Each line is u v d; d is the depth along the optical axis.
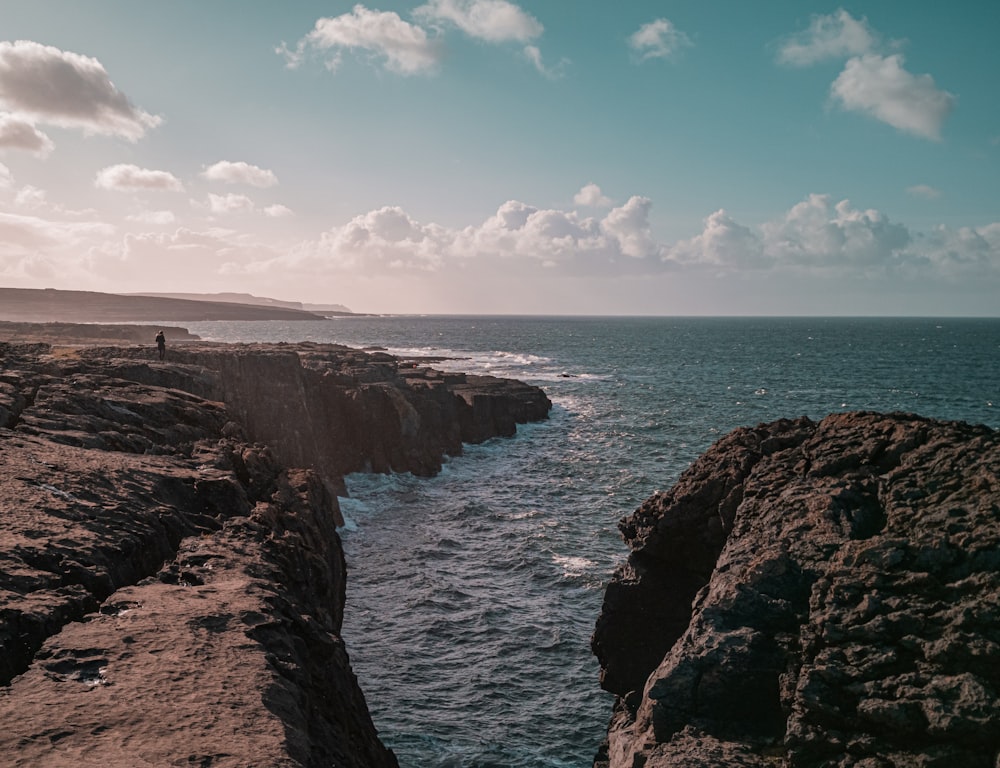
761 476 19.33
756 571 15.50
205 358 46.44
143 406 27.58
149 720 8.80
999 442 16.16
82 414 24.80
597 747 23.36
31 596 11.59
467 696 25.92
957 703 11.74
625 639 21.89
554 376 132.88
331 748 11.04
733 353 197.75
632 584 21.84
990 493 14.83
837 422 20.14
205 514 19.30
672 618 21.28
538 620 31.69
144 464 20.56
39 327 127.19
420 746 22.98
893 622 13.27
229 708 9.35
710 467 21.48
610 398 103.62
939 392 110.81
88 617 11.69
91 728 8.46
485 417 72.81
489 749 22.98
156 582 14.01
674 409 93.19
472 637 30.19
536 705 25.56
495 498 51.34
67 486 16.77
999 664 11.88
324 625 16.92
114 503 16.41
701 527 20.73
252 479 24.02
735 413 90.19
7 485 16.11
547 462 63.03
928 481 16.11
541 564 38.00
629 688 21.69
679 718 14.37
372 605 33.12
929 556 14.11
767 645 14.45
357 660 28.16
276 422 45.75
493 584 35.69
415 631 30.59
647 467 60.81
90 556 13.54
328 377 59.56
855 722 12.49
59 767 7.49
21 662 10.20
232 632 11.75
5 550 12.77
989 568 13.33
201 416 29.34
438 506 49.34
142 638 11.10
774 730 13.75
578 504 49.69
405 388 67.38
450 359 163.50
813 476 18.20
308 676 11.95
